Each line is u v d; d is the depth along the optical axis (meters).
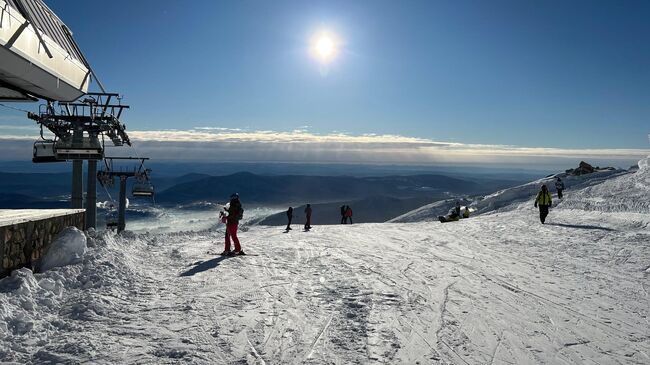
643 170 34.56
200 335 6.12
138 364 5.02
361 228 25.11
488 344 6.15
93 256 9.23
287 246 15.75
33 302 6.56
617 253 13.47
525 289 9.34
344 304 7.96
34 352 5.16
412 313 7.52
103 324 6.32
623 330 6.80
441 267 11.77
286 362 5.35
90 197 21.39
